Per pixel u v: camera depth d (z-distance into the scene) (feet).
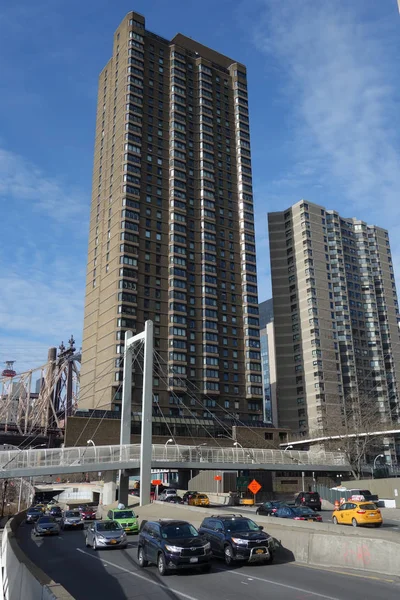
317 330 451.12
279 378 460.14
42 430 450.30
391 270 564.30
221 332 374.63
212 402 350.84
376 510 106.83
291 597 43.32
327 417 325.62
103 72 447.01
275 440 344.08
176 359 342.44
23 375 497.05
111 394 313.32
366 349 501.15
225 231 408.87
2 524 203.41
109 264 358.23
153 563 62.03
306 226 485.97
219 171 424.87
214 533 67.72
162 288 357.82
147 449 179.22
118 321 329.52
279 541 69.05
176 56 433.07
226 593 46.16
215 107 443.32
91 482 337.11
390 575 51.47
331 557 59.93
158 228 371.35
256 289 402.52
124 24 426.10
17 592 36.11
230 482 242.37
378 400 482.69
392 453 407.23
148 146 389.80
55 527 118.83
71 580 55.62
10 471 171.94
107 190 390.42
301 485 270.05
